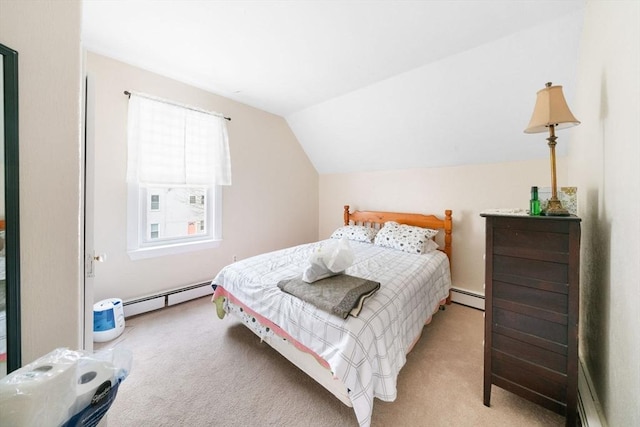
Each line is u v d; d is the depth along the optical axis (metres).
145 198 2.39
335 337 1.27
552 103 1.19
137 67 2.22
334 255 1.71
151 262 2.41
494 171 2.59
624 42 0.86
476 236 2.72
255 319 1.78
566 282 1.12
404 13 1.53
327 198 4.09
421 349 1.90
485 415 1.32
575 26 1.54
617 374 0.93
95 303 2.04
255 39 1.81
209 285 2.79
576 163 1.77
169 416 1.32
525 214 1.26
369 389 1.16
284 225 3.61
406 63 2.09
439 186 2.96
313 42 1.83
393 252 2.63
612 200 0.99
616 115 0.94
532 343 1.22
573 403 1.12
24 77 0.69
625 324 0.86
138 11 1.55
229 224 2.97
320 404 1.39
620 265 0.91
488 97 2.12
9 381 0.51
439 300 2.31
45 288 0.75
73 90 0.79
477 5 1.46
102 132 2.09
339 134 3.29
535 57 1.77
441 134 2.61
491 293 1.32
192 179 2.57
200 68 2.23
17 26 0.68
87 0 1.46
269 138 3.35
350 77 2.34
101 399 0.61
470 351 1.88
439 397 1.44
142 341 1.97
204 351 1.85
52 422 0.51
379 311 1.41
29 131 0.71
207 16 1.58
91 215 1.12
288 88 2.60
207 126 2.67
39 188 0.73
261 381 1.56
